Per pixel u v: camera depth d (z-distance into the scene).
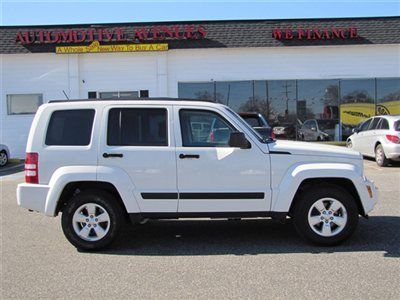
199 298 4.68
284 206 6.39
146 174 6.40
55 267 5.77
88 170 6.37
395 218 8.10
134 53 21.78
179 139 6.46
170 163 6.38
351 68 21.69
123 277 5.36
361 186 6.43
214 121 6.54
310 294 4.73
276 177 6.41
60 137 6.52
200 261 5.93
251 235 7.19
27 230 7.75
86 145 6.46
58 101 6.70
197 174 6.39
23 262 5.99
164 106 6.55
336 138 21.92
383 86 21.80
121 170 6.40
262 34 21.33
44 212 6.40
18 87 21.80
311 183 6.59
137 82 21.89
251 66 21.77
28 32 21.22
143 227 7.81
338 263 5.72
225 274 5.39
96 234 6.45
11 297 4.81
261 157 6.41
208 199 6.39
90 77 21.88
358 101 21.84
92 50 21.22
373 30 21.30
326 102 21.84
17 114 21.89
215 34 21.31
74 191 6.78
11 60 21.72
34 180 6.46
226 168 6.38
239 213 6.43
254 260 5.92
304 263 5.75
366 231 7.25
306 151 6.47
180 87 21.89
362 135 16.69
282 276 5.28
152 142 6.48
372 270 5.43
